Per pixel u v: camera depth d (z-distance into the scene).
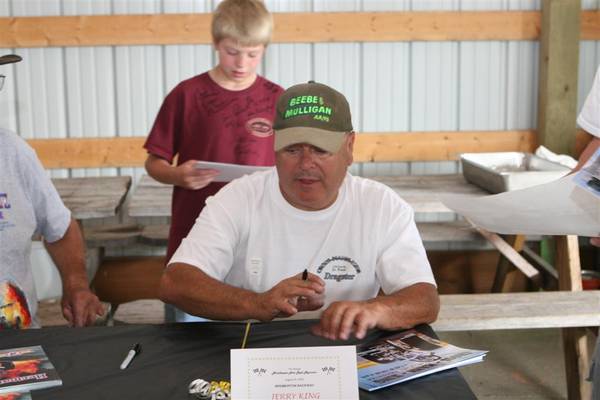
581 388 3.52
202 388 1.64
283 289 1.90
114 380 1.72
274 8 4.94
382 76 5.04
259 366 1.54
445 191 4.12
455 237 4.64
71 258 2.53
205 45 4.96
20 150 2.37
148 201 4.02
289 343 1.93
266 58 4.98
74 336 1.99
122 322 4.22
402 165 5.14
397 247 2.17
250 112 3.08
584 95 5.09
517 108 5.11
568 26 4.83
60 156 5.01
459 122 5.12
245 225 2.21
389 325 1.93
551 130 4.95
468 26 4.96
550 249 5.10
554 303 3.07
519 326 2.91
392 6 4.97
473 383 3.93
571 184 1.93
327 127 2.00
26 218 2.37
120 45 4.93
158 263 5.11
